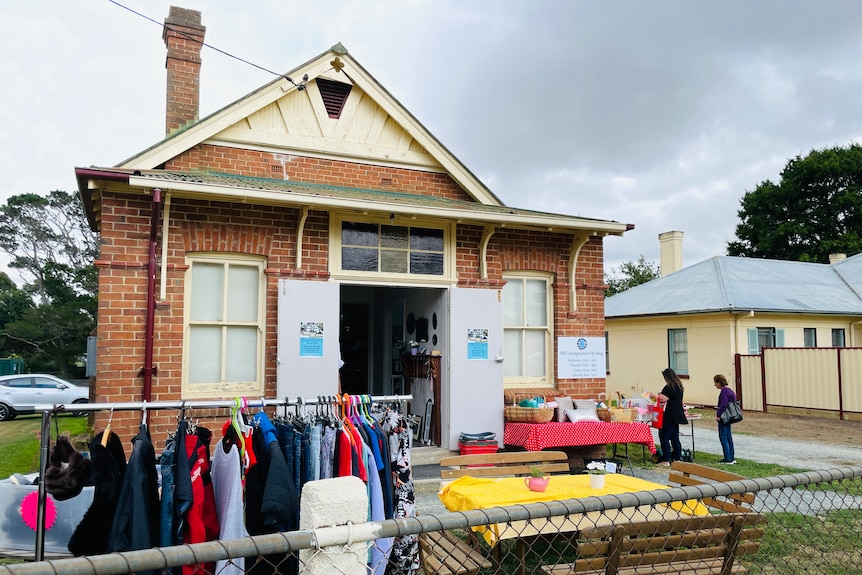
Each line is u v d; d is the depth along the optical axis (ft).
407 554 13.79
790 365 59.77
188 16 34.76
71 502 14.92
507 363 32.60
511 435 29.86
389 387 37.01
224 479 12.28
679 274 80.38
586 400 32.53
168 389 24.36
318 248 27.50
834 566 17.40
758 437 45.52
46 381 66.23
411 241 29.66
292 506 10.91
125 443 23.52
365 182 33.40
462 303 30.01
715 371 65.26
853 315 69.41
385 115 34.04
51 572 6.08
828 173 115.65
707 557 12.50
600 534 11.87
